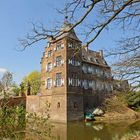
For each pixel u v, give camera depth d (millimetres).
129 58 7246
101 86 43625
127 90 10336
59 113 35844
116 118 37375
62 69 37031
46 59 42000
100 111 38250
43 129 6402
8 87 6582
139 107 38000
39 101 40969
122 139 18250
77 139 19953
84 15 4551
